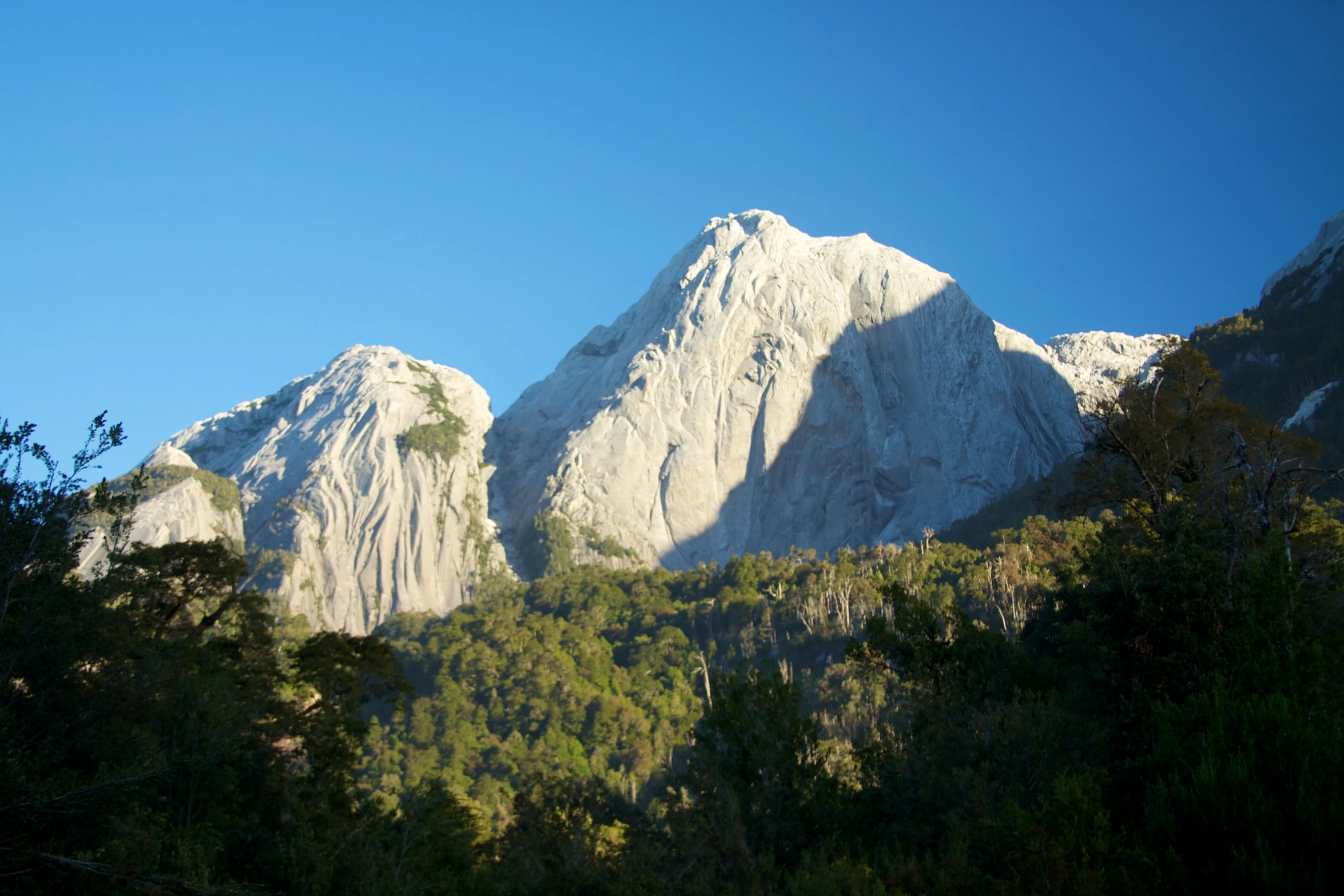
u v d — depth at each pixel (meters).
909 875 24.02
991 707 30.75
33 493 22.28
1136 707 28.52
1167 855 20.81
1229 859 20.50
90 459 22.84
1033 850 21.66
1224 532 32.81
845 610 118.12
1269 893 19.22
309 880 28.75
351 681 42.41
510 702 120.12
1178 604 29.44
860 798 31.25
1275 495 39.91
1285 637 27.14
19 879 19.72
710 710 34.62
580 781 37.53
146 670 25.31
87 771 22.83
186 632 38.25
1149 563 31.05
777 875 27.34
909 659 34.69
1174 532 31.73
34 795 19.84
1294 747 21.92
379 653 44.47
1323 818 19.98
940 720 31.12
